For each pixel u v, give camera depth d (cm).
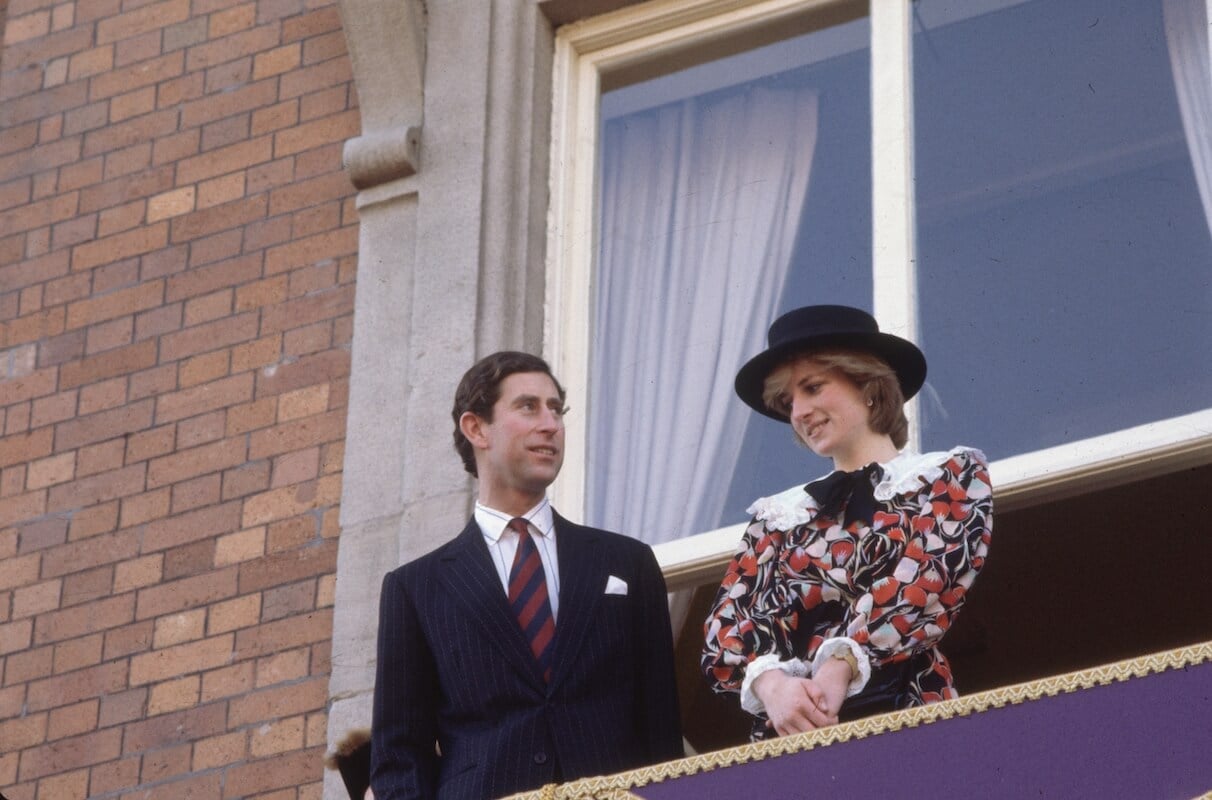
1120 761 1638
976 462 1872
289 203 2692
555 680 1847
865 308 2478
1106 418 2305
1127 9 2489
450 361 2480
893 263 2434
